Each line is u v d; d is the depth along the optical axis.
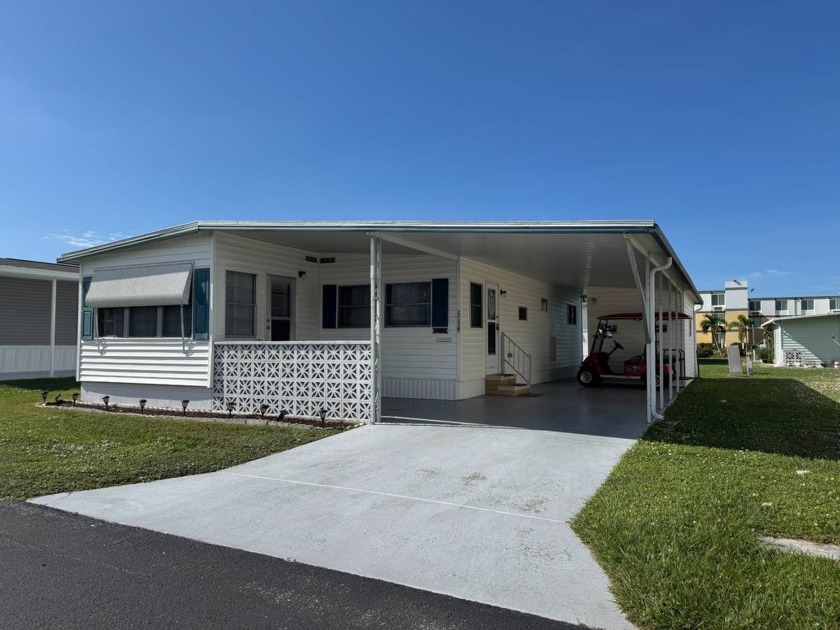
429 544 4.27
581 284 17.86
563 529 4.55
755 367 29.48
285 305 12.18
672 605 3.14
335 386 9.41
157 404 11.10
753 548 3.88
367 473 6.26
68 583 3.63
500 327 14.13
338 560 4.01
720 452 6.96
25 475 6.18
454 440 7.81
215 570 3.85
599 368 16.28
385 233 9.12
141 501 5.38
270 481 6.02
